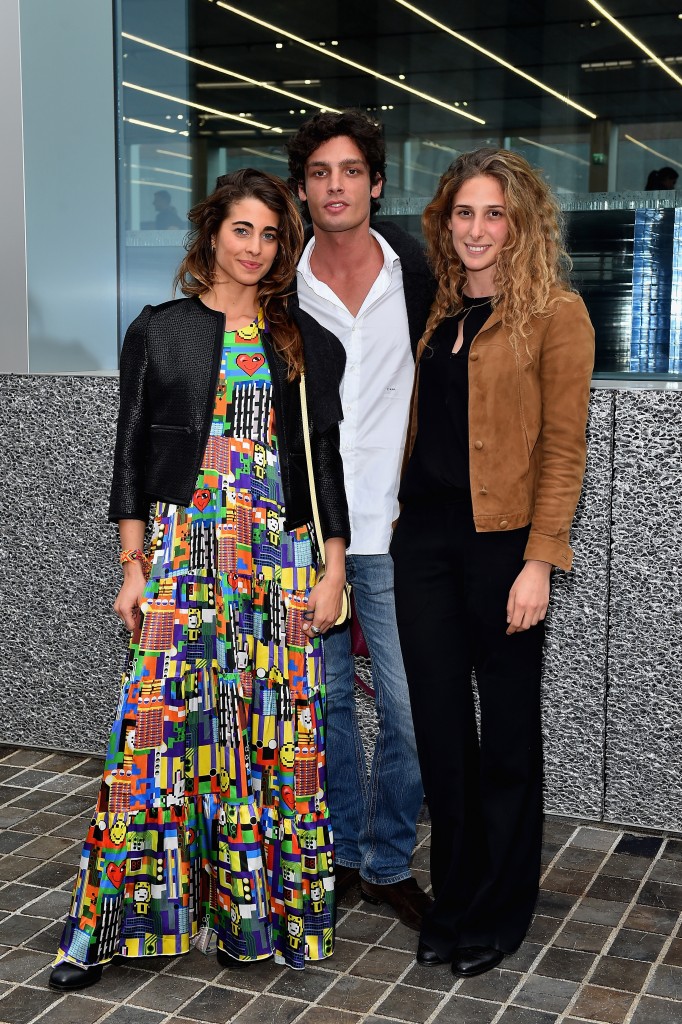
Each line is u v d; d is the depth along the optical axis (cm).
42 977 277
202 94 376
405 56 345
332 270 293
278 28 359
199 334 266
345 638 307
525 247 257
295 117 365
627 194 331
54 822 362
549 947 290
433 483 270
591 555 349
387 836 305
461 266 272
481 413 261
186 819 271
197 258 270
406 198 353
